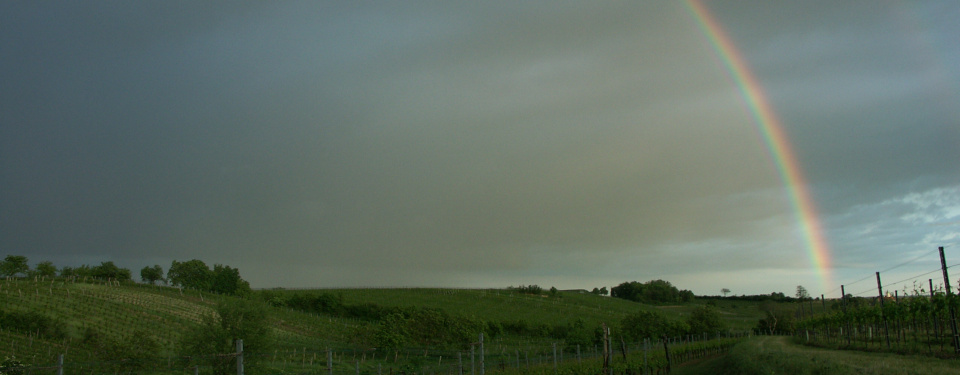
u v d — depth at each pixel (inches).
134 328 2516.0
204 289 4749.0
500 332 3580.2
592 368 1590.8
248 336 1441.9
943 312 1628.9
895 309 1972.2
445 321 2844.5
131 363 1139.9
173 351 2148.1
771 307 7175.2
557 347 3085.6
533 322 4397.1
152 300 3319.4
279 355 2042.3
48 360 1685.5
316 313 4505.4
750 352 1793.8
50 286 3100.4
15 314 2187.5
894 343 2094.0
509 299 6072.8
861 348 2090.3
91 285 3479.3
